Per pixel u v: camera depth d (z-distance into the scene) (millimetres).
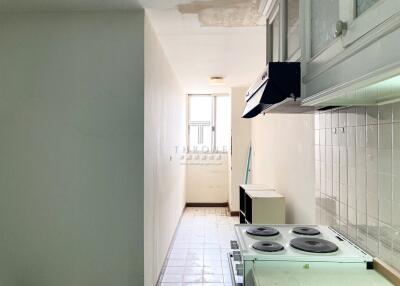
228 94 6637
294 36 1707
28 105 2504
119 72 2473
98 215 2479
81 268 2480
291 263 1507
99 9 2439
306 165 2582
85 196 2482
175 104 4695
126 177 2473
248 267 1504
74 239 2484
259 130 5074
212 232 4871
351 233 1756
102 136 2486
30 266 2510
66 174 2492
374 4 763
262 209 3139
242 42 3254
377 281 1358
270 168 4168
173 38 3121
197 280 3176
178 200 5160
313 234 1876
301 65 1451
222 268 3471
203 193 6883
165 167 3641
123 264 2463
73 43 2490
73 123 2490
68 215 2488
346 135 1803
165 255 3625
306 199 2586
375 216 1515
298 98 1471
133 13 2461
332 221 2004
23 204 2510
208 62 4027
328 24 1148
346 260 1492
